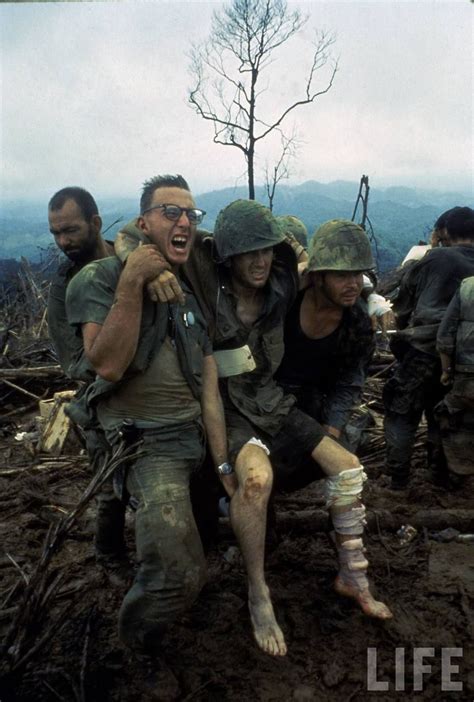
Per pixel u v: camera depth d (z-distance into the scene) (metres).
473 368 4.13
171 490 2.66
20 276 9.71
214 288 2.98
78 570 3.71
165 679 2.84
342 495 3.01
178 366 2.79
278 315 3.05
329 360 3.39
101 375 2.60
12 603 3.41
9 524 4.32
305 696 2.83
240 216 2.81
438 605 3.36
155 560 2.59
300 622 3.23
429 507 4.41
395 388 4.53
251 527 2.76
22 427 6.14
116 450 2.78
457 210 4.73
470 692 2.84
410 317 4.79
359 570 3.10
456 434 4.36
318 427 3.12
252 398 3.08
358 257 2.99
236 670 2.97
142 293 2.57
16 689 2.75
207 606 3.35
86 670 2.91
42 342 8.03
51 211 3.50
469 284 4.14
